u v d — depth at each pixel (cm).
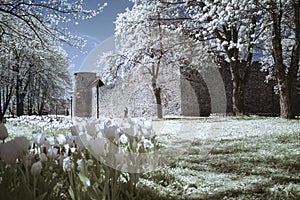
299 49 1424
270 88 2916
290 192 346
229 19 1203
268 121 1344
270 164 511
